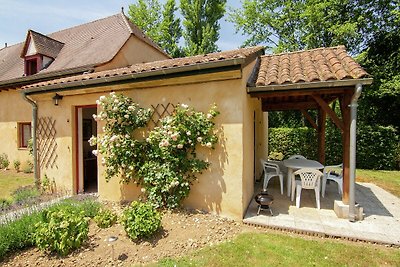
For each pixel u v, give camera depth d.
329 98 7.73
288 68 5.89
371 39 14.88
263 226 4.73
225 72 4.84
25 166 11.94
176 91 5.52
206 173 5.25
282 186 6.97
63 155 7.23
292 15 16.92
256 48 7.04
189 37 21.47
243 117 4.98
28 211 5.10
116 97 5.79
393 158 11.13
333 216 5.13
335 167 6.71
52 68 12.03
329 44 15.99
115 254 3.74
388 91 12.27
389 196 6.70
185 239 4.16
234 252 3.78
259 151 9.06
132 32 12.02
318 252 3.80
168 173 5.24
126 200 6.13
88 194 6.93
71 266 3.49
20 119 12.38
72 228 3.92
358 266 3.45
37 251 3.86
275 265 3.46
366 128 11.56
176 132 5.13
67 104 7.09
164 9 23.75
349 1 14.87
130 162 5.71
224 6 21.39
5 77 13.75
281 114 19.23
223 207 5.10
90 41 13.16
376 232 4.33
